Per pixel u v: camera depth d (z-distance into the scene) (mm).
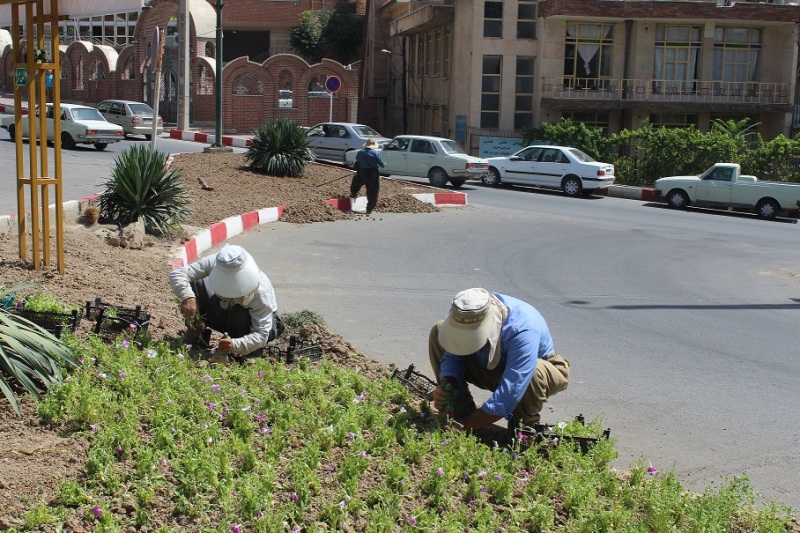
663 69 38750
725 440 6871
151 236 12781
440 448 5391
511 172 29766
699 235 20281
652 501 5004
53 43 8609
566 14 36719
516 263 15000
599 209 24953
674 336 10312
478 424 5703
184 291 6648
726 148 30812
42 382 5617
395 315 10531
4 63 53375
